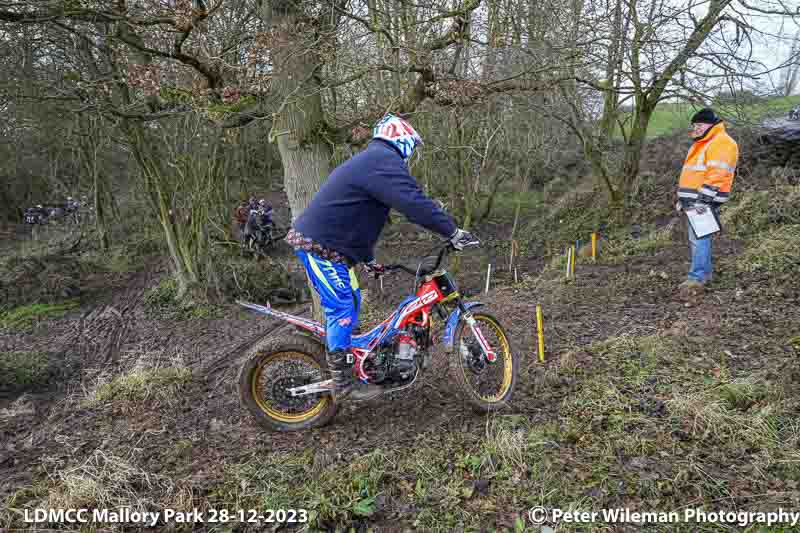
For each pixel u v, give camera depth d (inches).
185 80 233.0
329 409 136.6
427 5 199.0
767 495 97.3
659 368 148.6
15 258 559.2
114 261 599.8
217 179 437.7
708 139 201.8
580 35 297.7
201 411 161.0
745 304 189.2
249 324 365.1
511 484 107.4
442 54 223.8
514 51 259.3
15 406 225.8
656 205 396.8
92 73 319.3
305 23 191.0
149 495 115.0
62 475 122.0
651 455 112.2
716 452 110.5
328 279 120.7
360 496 107.4
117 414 166.1
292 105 197.3
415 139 121.4
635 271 260.2
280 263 505.0
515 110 400.5
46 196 930.1
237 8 236.2
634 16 310.8
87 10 174.4
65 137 553.3
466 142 476.4
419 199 114.2
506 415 132.1
